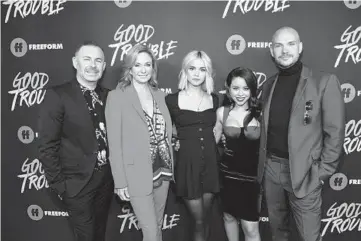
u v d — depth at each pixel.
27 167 2.50
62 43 2.37
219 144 2.07
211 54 2.31
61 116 1.77
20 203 2.55
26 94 2.44
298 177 1.79
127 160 1.83
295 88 1.81
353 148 2.35
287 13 2.26
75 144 1.82
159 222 2.03
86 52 1.80
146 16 2.31
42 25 2.38
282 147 1.84
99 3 2.32
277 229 2.04
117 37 2.33
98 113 1.86
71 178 1.85
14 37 2.40
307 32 2.26
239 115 1.94
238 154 1.94
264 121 1.88
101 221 2.01
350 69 2.28
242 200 1.98
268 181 1.96
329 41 2.26
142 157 1.82
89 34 2.35
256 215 2.00
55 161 1.80
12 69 2.43
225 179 2.01
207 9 2.28
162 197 1.99
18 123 2.46
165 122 1.91
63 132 1.82
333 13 2.25
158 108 1.91
